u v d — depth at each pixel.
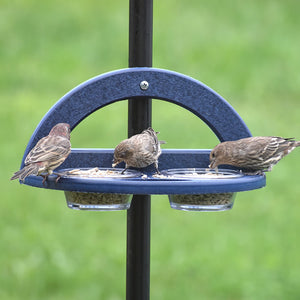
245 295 11.05
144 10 6.94
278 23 30.53
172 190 5.95
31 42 28.95
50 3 32.16
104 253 12.62
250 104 23.70
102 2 32.44
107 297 11.10
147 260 6.82
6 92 24.30
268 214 14.66
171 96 7.12
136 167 7.24
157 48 28.16
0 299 11.00
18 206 15.12
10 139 19.66
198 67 26.94
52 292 11.31
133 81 7.00
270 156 7.46
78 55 28.09
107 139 19.34
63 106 6.95
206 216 14.52
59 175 6.23
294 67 26.70
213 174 7.09
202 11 31.44
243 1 32.34
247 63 27.09
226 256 12.41
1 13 31.33
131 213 6.81
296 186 16.33
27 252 12.65
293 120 21.91
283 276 11.58
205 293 11.06
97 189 6.02
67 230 13.83
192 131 19.61
